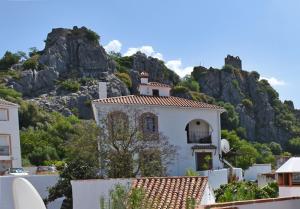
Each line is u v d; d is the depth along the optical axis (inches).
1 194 911.7
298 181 844.6
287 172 855.1
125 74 4493.1
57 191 1023.0
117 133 1205.7
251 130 4881.9
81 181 733.3
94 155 1146.0
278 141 4992.6
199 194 686.5
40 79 4050.2
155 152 1237.1
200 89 5216.5
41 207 437.1
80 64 4377.5
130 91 4392.2
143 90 1689.2
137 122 1446.9
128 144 1194.0
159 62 5073.8
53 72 4143.7
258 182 1364.4
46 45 4616.1
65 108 3678.6
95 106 1435.8
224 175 1320.1
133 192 598.2
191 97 4416.8
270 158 2967.5
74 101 3806.6
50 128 3100.4
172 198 676.1
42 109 3543.3
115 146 1182.9
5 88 3720.5
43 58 4315.9
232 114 4618.6
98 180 724.7
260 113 5187.0
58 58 4330.7
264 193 919.0
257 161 2928.2
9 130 1962.4
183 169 1574.8
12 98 3378.4
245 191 865.5
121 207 583.2
